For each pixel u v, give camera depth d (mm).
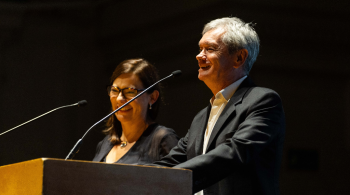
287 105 6633
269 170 2275
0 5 7945
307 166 6516
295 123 6609
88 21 8508
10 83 7922
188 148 2578
